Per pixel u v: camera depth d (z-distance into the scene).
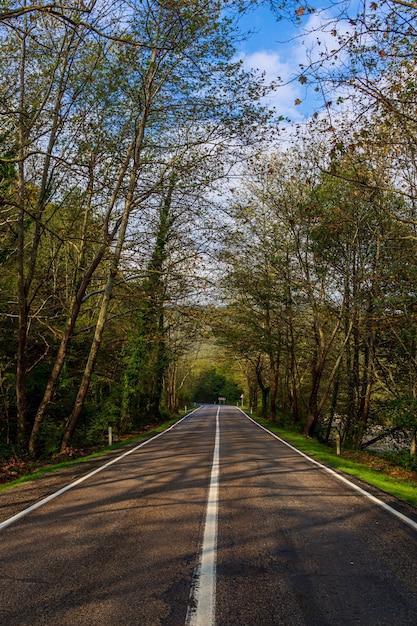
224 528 6.18
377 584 4.39
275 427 31.09
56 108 15.29
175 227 20.36
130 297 19.67
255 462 12.81
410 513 7.39
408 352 18.20
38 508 7.31
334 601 3.99
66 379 21.77
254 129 16.62
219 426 30.11
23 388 16.67
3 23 7.96
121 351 26.88
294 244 26.97
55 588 4.18
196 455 14.23
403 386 21.17
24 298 16.19
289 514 7.07
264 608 3.82
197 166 17.38
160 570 4.64
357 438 23.47
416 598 4.09
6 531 6.01
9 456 14.85
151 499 7.94
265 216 27.89
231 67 15.52
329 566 4.86
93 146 16.56
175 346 33.06
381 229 19.66
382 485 10.18
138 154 17.33
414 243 16.38
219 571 4.64
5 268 19.31
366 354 24.28
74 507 7.36
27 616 3.64
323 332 27.47
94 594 4.06
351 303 23.34
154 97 17.06
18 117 13.91
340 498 8.42
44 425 17.23
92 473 10.88
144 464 12.30
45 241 22.25
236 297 30.05
